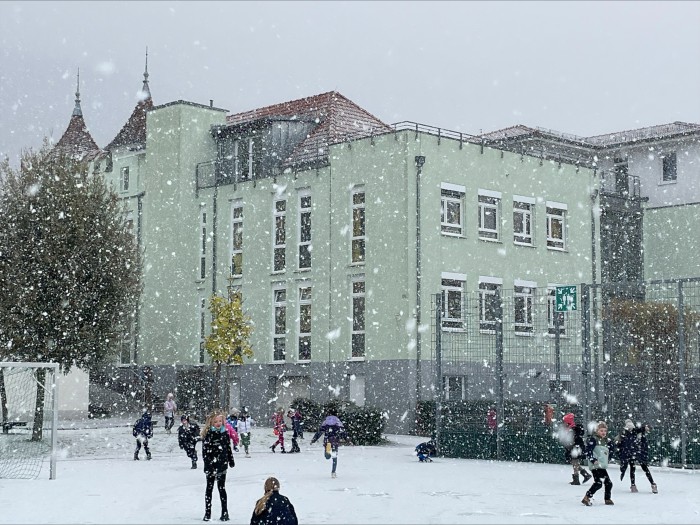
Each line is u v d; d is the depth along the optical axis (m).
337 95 50.22
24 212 33.84
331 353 42.28
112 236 35.25
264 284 45.75
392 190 40.56
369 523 14.91
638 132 58.00
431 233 40.59
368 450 32.56
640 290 43.41
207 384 46.28
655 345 37.81
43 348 33.31
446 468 25.45
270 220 45.91
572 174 46.97
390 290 40.22
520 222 44.62
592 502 17.73
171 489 20.20
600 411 33.09
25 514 15.92
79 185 35.06
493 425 28.78
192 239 49.28
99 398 47.72
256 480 22.27
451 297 41.16
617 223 50.59
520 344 41.53
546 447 27.14
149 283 50.03
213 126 49.88
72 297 33.56
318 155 44.66
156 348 49.38
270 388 44.94
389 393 39.75
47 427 38.44
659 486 20.67
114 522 14.94
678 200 53.25
